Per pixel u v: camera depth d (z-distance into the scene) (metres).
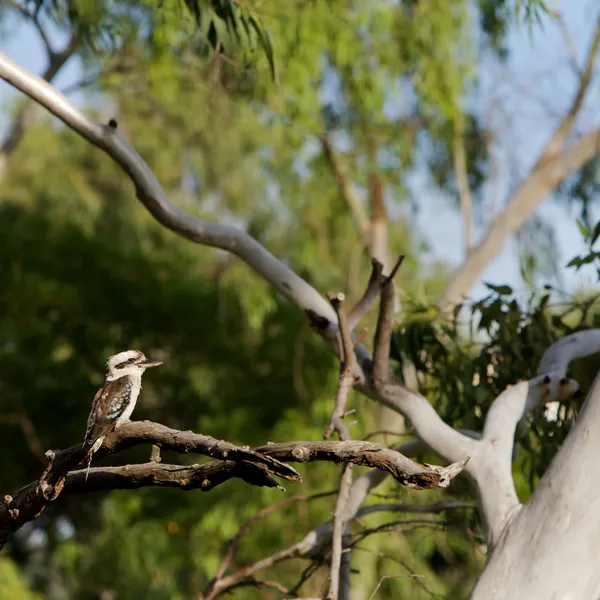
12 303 23.72
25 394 23.89
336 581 7.21
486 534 7.86
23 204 27.39
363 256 21.41
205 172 23.47
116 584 22.11
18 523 6.84
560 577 7.25
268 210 23.48
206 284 25.12
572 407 9.77
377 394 8.70
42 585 28.64
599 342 9.40
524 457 10.70
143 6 14.86
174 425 24.53
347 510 9.53
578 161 20.56
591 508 7.37
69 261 24.34
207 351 24.19
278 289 9.41
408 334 10.30
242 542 18.66
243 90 14.04
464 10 17.27
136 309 24.08
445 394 10.55
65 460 6.38
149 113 22.41
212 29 10.09
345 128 18.83
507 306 10.23
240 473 5.81
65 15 12.79
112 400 6.34
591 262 9.80
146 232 27.11
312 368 22.53
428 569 15.59
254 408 23.55
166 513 21.75
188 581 24.33
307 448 5.54
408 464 5.41
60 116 9.38
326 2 15.48
